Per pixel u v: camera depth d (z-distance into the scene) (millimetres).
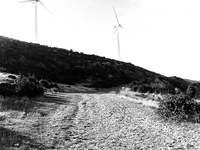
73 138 6699
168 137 6887
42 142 5977
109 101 18266
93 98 21125
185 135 7051
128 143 6266
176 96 10594
